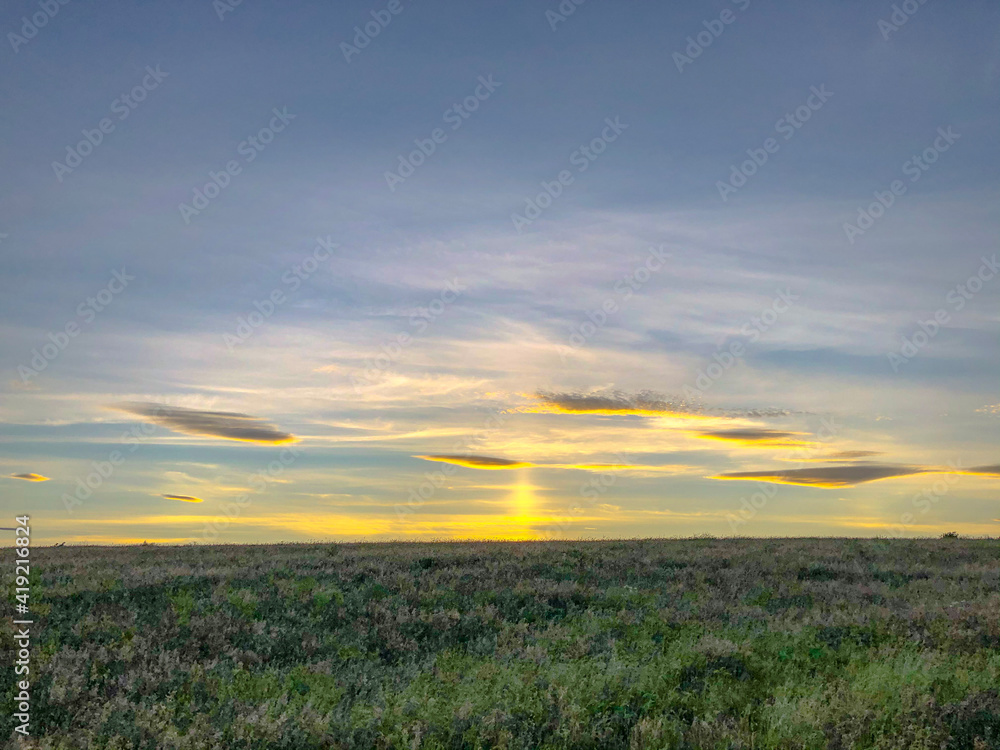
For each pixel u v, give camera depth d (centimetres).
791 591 2228
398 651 1529
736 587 2312
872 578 2569
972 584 2377
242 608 1759
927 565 2928
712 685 1176
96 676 1185
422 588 2184
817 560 2955
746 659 1330
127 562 2572
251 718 970
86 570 2208
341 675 1323
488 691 1136
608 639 1553
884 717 971
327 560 2698
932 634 1485
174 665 1274
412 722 991
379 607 1852
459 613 1852
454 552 3064
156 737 920
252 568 2389
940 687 1095
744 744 926
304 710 1016
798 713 987
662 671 1245
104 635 1473
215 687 1168
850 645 1434
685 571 2625
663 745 939
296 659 1432
